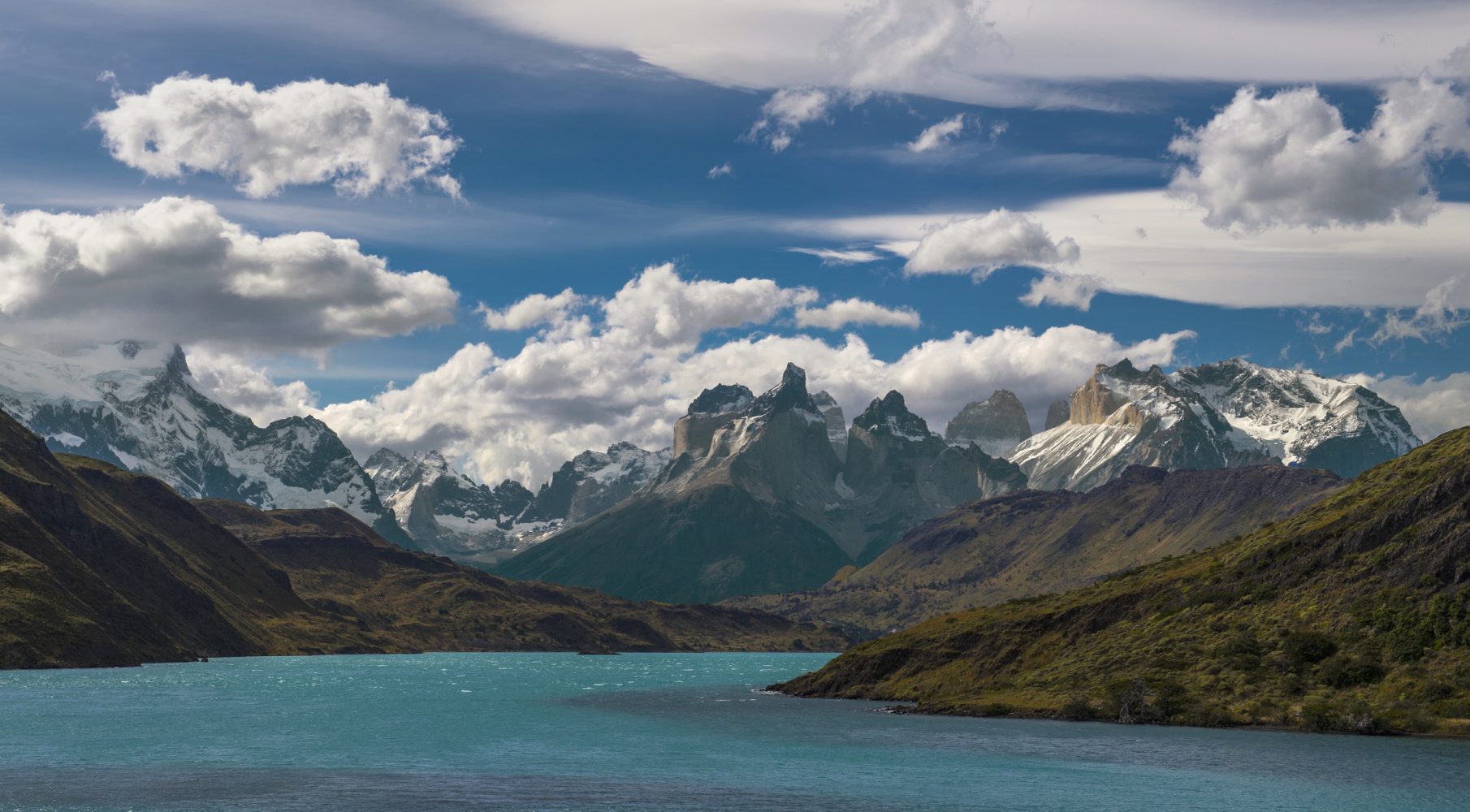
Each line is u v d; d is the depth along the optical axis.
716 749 153.38
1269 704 163.50
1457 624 159.75
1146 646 189.88
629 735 170.00
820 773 133.00
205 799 117.75
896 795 120.44
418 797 119.06
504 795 120.50
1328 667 165.25
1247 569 198.00
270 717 194.00
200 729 174.25
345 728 179.62
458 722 189.75
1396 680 158.25
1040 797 118.56
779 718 191.50
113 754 147.00
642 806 115.31
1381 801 112.69
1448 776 124.06
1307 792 117.75
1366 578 177.12
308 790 123.00
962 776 130.25
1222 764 133.88
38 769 135.25
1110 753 144.25
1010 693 195.00
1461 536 170.00
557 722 189.75
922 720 183.88
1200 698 169.88
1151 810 111.38
